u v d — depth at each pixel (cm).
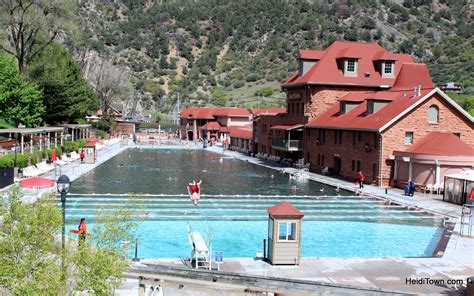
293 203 4178
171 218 3394
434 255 2552
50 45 9019
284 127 7256
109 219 1547
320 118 6762
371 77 7025
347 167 5888
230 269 2202
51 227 1264
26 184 3192
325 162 6456
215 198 4322
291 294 1522
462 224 3056
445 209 3891
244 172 6456
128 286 1880
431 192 4688
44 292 1119
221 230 3131
